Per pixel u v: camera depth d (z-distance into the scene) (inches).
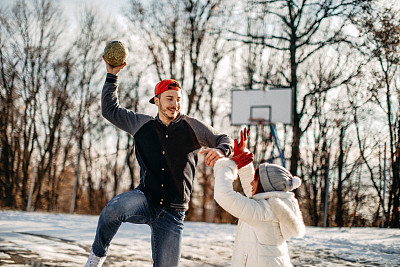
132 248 264.2
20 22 1034.7
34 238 271.7
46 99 1067.3
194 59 905.5
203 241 328.2
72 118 1056.2
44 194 1074.7
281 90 643.5
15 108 1044.5
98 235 102.6
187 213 832.9
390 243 346.6
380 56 695.7
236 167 94.2
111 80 112.6
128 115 113.0
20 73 1044.5
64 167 1085.1
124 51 112.2
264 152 958.4
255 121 647.8
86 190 1115.9
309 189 998.4
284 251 89.2
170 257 108.8
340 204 928.9
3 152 1031.0
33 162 1077.1
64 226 368.2
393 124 821.9
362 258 260.7
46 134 1075.3
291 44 746.8
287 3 735.1
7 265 172.4
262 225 88.2
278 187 91.6
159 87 112.5
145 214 106.8
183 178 111.0
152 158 109.6
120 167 1091.9
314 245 325.4
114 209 100.9
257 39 849.5
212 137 110.9
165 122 111.9
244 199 87.3
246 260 88.4
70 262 194.2
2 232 290.2
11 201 1024.2
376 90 765.3
